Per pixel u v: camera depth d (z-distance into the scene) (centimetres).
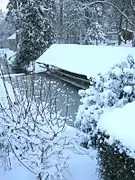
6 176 393
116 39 3366
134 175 290
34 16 2317
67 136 418
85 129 541
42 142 365
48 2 2419
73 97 1254
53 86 841
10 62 2523
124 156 297
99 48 1577
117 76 540
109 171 334
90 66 1405
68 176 391
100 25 2631
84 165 427
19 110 398
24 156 371
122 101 508
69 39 2906
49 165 365
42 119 393
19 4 2400
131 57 575
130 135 302
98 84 573
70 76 1542
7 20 2884
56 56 1869
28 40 2303
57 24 2909
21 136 371
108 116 356
